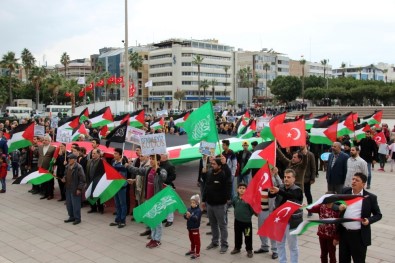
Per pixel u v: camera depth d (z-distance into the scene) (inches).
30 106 3125.0
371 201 220.7
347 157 376.8
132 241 348.2
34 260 307.9
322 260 255.8
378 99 2992.1
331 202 229.1
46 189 519.2
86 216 433.4
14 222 411.2
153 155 346.0
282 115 385.7
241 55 5211.6
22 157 599.8
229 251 318.0
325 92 3115.2
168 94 4515.3
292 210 241.1
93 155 434.3
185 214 305.4
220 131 872.9
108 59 4899.1
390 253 310.7
